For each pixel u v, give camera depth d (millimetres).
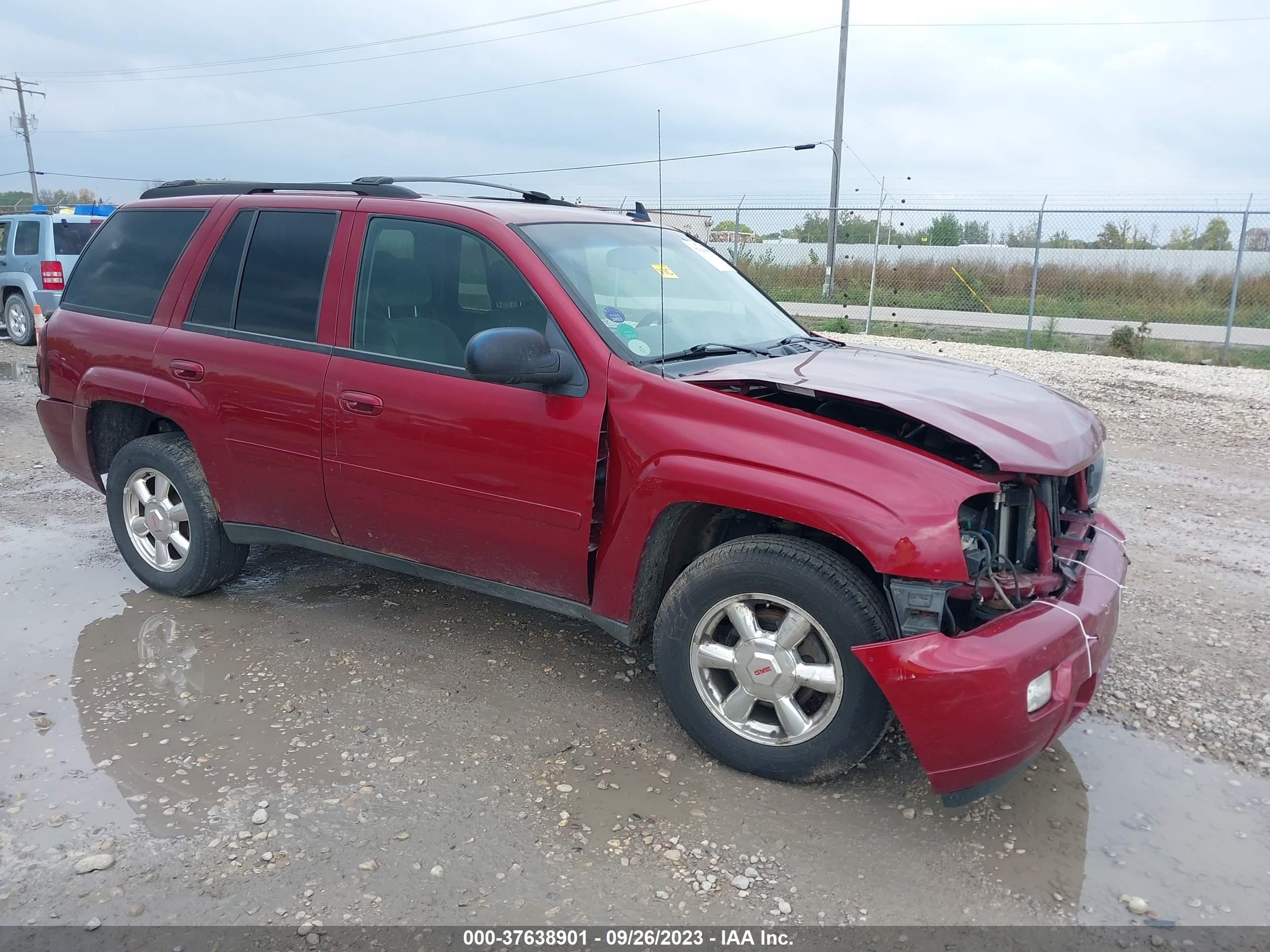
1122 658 4176
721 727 3275
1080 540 3381
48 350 4965
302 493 4164
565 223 4020
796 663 3102
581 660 4176
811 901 2674
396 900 2635
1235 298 14789
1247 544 5660
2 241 14469
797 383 3215
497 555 3705
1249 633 4426
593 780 3244
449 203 3924
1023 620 2875
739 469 3059
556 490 3432
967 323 18656
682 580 3293
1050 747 3494
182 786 3160
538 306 3545
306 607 4723
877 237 17391
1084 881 2775
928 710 2775
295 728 3549
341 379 3912
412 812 3039
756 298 4695
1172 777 3318
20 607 4664
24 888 2664
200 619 4559
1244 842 2963
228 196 4531
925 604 2818
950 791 2893
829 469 2932
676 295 4070
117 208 5004
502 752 3406
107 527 5934
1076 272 20172
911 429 3281
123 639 4320
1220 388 11234
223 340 4301
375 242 3971
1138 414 9594
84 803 3057
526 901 2646
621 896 2672
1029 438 3025
